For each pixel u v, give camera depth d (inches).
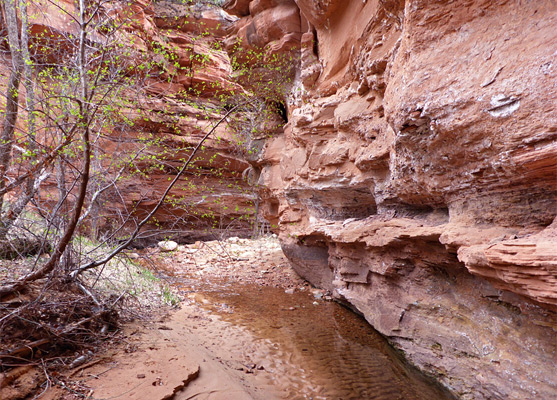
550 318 119.8
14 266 195.5
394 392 159.3
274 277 400.8
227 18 669.3
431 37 157.4
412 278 201.6
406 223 201.3
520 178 126.4
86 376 128.5
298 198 366.3
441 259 176.2
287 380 167.0
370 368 182.4
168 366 145.8
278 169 419.8
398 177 202.5
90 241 279.7
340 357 194.7
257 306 291.3
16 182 163.6
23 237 211.9
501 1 135.1
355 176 270.8
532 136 114.2
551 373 117.0
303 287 359.6
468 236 143.5
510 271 111.9
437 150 161.9
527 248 104.2
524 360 127.8
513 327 137.9
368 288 250.8
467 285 168.2
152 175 562.9
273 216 470.6
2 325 125.6
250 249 554.9
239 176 654.5
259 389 153.8
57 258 161.8
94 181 206.2
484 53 136.3
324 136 311.1
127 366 141.3
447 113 143.9
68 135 153.0
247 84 424.8
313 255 360.5
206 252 524.4
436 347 174.9
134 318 206.5
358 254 255.6
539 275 100.4
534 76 115.6
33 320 139.1
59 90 179.3
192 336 206.1
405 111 161.8
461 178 157.1
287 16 351.6
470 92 135.5
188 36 610.9
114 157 200.5
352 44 267.4
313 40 334.0
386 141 220.8
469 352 153.5
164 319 225.9
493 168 134.6
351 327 243.1
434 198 188.9
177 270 425.7
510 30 130.0
